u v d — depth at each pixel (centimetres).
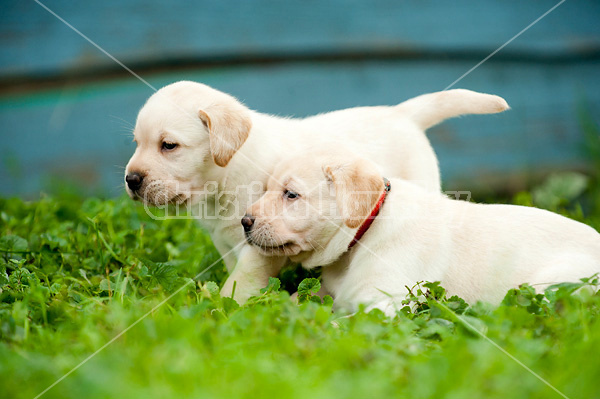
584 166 843
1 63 765
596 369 273
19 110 776
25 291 398
